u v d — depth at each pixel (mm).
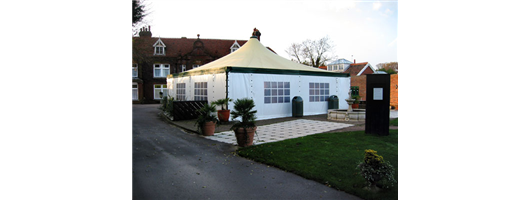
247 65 12602
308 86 14141
